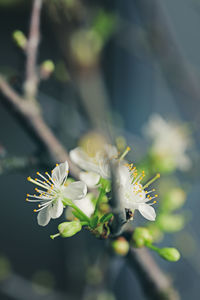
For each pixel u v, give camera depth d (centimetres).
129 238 41
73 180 42
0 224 90
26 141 83
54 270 89
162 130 54
